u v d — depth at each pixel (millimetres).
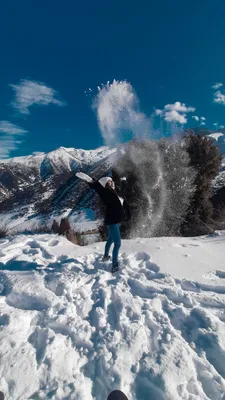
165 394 2326
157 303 3592
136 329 3020
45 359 2592
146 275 4508
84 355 2738
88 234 10961
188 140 10273
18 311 3291
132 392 2404
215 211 11812
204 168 9914
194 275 4383
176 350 2773
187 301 3664
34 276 4266
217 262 4867
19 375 2406
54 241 6590
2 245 6258
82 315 3391
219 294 3863
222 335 2980
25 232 10008
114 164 9500
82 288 3912
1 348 2652
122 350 2746
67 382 2381
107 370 2523
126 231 8852
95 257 5301
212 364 2740
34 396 2268
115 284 4133
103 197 4492
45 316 3229
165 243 5953
